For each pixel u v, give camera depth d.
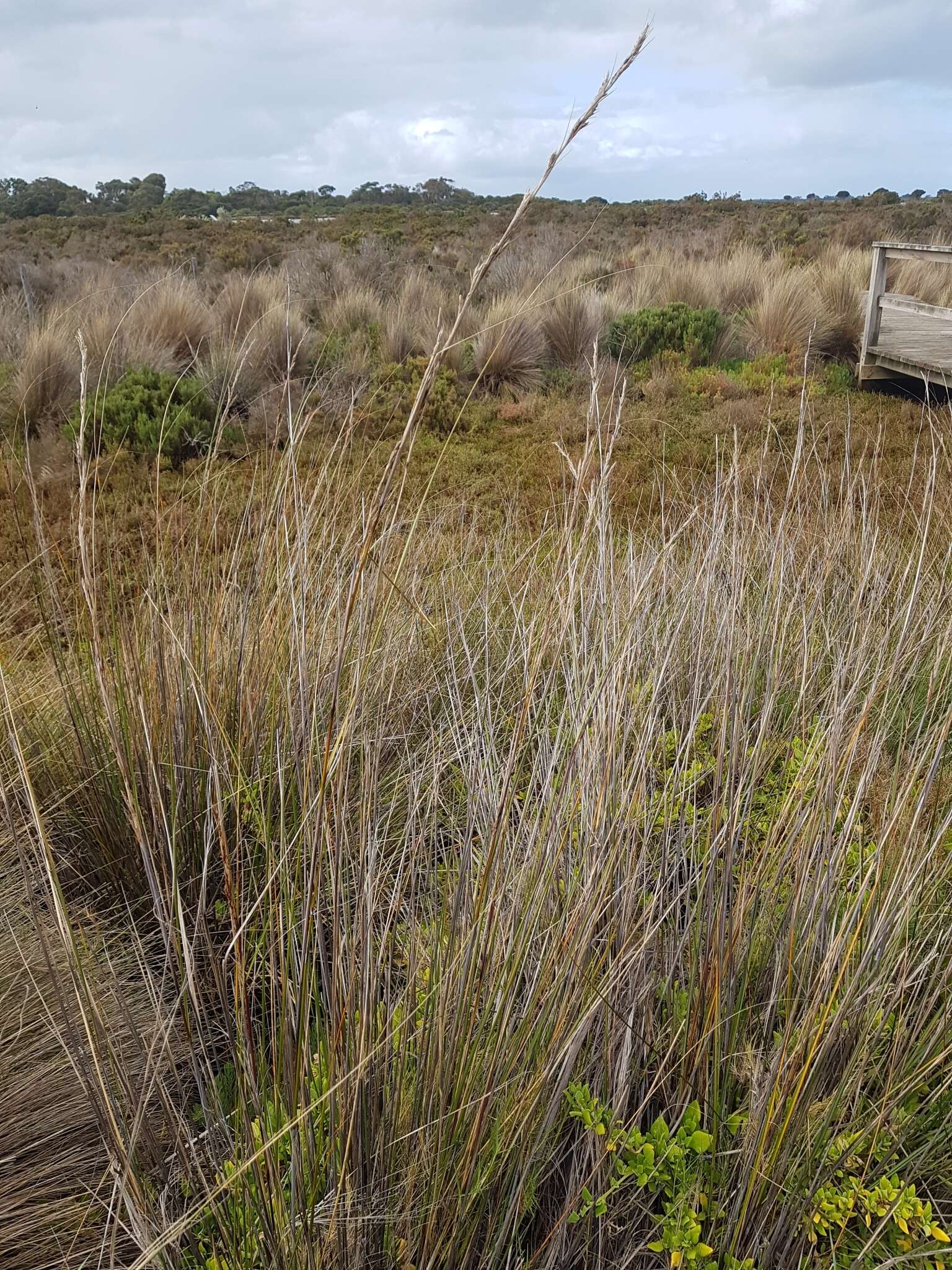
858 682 1.94
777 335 10.70
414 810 1.76
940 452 5.29
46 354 7.34
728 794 1.69
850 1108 1.57
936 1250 1.29
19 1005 1.79
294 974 1.45
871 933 1.55
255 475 2.73
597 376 1.69
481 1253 1.35
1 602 3.64
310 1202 1.26
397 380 8.03
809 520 3.55
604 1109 1.42
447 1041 1.36
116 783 2.26
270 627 2.45
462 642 2.84
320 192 48.81
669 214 30.83
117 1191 1.34
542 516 5.37
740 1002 1.58
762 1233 1.44
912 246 8.79
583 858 1.51
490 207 39.88
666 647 2.16
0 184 41.53
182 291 9.64
